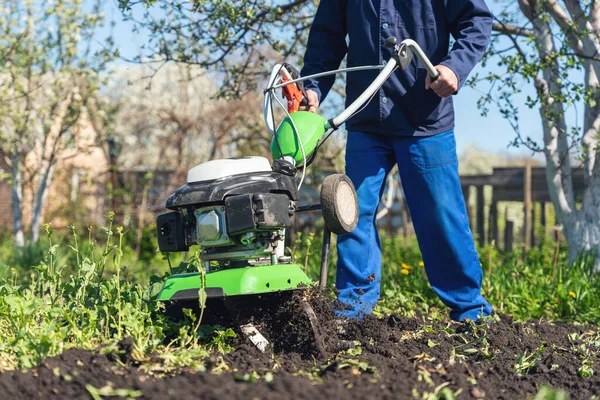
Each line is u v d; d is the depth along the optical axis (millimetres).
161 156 13398
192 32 6547
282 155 3691
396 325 4156
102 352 2941
